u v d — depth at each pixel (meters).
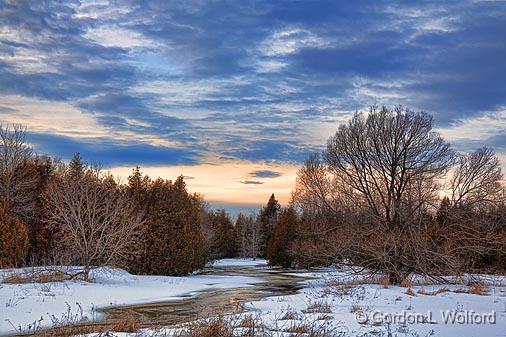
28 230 33.88
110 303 20.14
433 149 29.00
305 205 51.69
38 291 20.81
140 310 18.50
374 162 29.36
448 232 28.72
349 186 30.88
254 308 18.17
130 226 28.27
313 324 13.06
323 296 21.52
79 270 26.89
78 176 32.12
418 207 28.09
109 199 29.19
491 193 30.92
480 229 31.58
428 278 29.03
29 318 15.95
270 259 57.06
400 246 27.84
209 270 48.84
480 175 32.19
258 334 11.80
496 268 35.00
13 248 29.67
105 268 28.38
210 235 56.94
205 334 11.41
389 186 29.41
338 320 14.66
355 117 30.42
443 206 29.59
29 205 35.97
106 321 15.73
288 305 18.61
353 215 30.56
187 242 37.09
